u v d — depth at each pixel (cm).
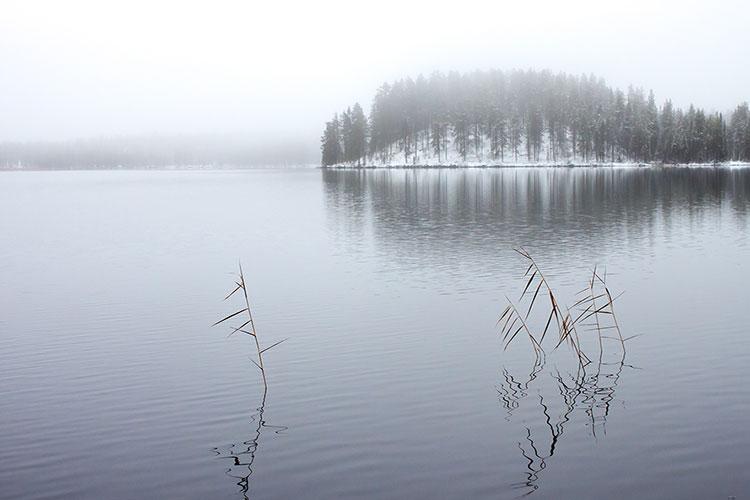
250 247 3450
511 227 3950
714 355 1525
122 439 1166
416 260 2903
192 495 968
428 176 11038
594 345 1633
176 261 3070
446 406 1267
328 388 1384
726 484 953
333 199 6575
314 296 2250
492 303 2086
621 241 3294
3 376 1515
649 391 1315
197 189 9356
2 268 2942
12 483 1017
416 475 1005
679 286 2247
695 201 5378
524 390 1339
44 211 5850
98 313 2102
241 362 1581
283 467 1045
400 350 1628
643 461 1028
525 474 997
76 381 1472
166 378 1479
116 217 5212
